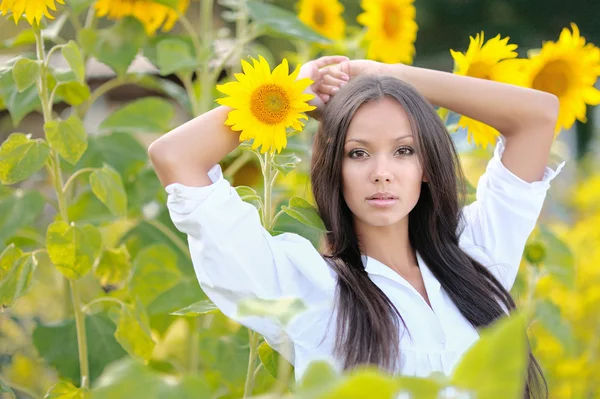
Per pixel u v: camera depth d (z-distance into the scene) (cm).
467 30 761
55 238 198
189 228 158
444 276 177
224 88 158
